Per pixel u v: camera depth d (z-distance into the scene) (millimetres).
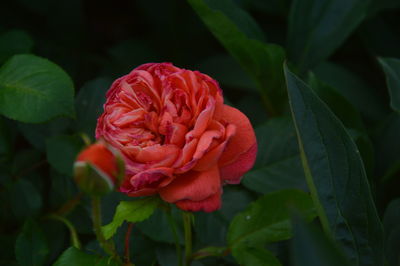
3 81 768
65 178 835
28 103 762
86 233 822
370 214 703
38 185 858
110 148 641
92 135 839
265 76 868
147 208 709
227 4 857
